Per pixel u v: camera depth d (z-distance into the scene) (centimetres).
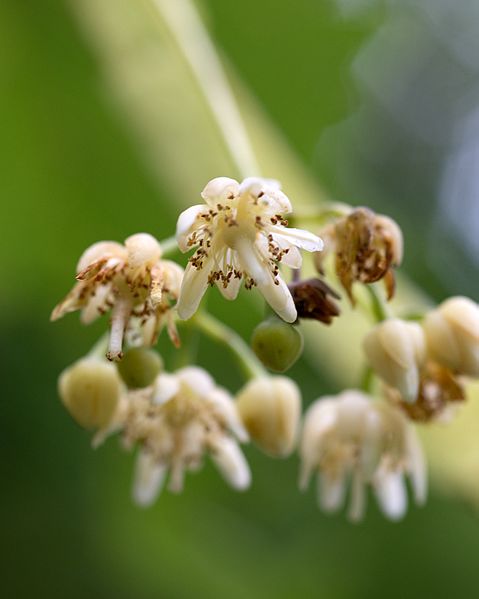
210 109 24
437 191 47
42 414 31
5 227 28
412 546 35
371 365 21
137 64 27
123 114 27
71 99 27
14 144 28
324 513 35
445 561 34
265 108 31
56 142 28
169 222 28
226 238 19
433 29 45
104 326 30
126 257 20
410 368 21
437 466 24
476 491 24
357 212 20
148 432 22
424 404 22
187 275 19
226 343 22
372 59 37
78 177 28
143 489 23
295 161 27
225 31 30
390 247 20
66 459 32
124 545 32
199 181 27
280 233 19
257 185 19
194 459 22
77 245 28
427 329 21
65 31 27
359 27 31
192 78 24
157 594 33
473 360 21
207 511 33
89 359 21
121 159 28
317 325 25
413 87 47
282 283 19
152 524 32
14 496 31
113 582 33
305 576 34
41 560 32
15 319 30
